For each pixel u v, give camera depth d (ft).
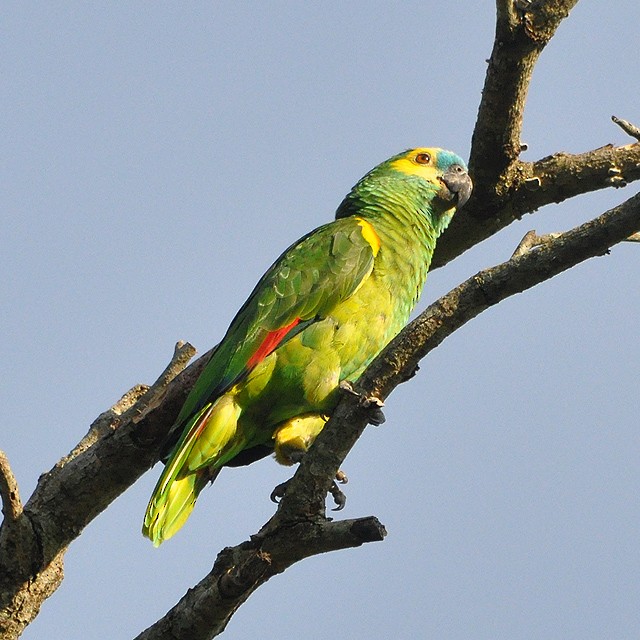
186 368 40.27
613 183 39.37
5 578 35.22
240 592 28.53
